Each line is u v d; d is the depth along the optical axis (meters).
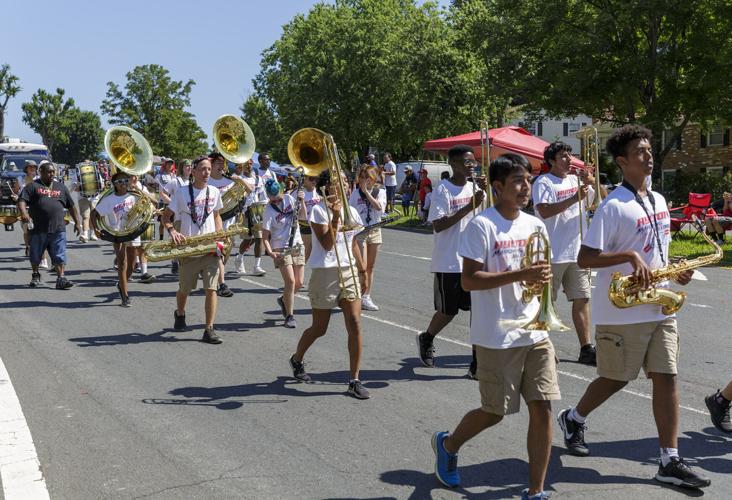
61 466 4.65
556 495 4.30
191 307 9.85
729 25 26.25
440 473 4.40
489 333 4.04
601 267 4.47
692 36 27.14
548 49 30.88
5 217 14.13
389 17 49.28
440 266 6.85
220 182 10.76
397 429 5.39
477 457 4.88
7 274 12.47
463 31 38.50
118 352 7.51
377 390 6.34
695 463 4.83
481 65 38.03
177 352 7.55
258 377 6.70
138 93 92.25
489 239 4.00
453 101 38.19
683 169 43.19
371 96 47.97
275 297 10.65
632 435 5.32
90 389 6.25
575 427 4.92
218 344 7.92
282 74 56.56
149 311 9.59
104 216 9.66
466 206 6.63
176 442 5.09
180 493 4.29
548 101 30.23
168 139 92.19
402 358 7.43
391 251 16.44
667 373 4.47
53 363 7.04
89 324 8.77
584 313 7.14
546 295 3.96
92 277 12.29
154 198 11.70
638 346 4.50
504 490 4.38
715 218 18.30
